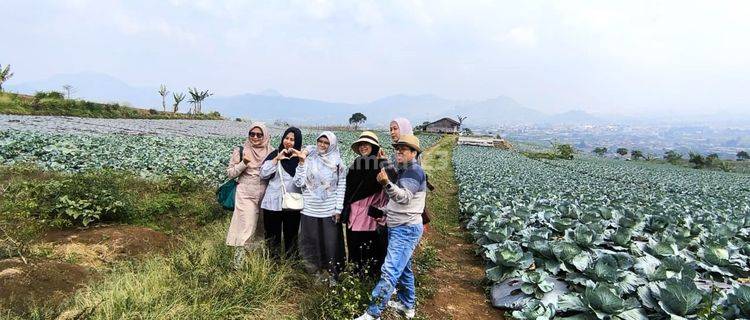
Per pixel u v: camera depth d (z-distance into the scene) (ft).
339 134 199.31
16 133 65.46
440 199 54.90
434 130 310.45
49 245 20.76
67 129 99.76
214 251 19.98
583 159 209.15
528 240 24.85
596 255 22.70
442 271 25.61
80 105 168.55
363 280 19.25
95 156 51.49
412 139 16.81
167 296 15.89
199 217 28.91
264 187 20.93
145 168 47.47
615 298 16.01
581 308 16.99
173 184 36.45
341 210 19.30
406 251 16.80
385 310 17.85
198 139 98.27
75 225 24.98
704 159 211.20
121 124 139.95
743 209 49.37
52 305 14.99
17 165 40.70
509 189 54.44
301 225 19.75
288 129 20.29
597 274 18.86
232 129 168.14
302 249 19.75
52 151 49.32
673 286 15.88
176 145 77.92
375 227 19.31
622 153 285.84
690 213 40.96
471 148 198.80
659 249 22.71
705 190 80.48
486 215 33.78
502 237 26.13
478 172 84.28
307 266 19.62
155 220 27.96
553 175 92.94
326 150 19.54
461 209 41.37
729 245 25.18
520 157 169.78
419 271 23.30
